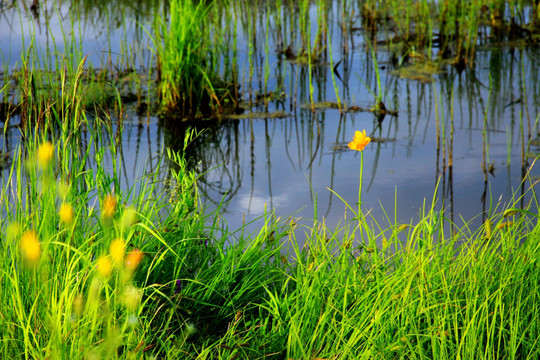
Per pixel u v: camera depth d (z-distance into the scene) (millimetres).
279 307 3600
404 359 3195
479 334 3342
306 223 5238
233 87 8766
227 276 3799
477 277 3459
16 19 11711
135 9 12578
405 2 13008
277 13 11750
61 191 3254
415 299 3311
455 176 6199
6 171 5910
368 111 8188
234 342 3307
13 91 7918
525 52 10266
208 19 9344
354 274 3600
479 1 10820
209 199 5812
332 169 6500
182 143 7219
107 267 2908
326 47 10836
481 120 7719
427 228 3914
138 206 3869
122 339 3010
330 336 3232
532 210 5371
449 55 10281
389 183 6090
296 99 8586
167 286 3730
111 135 3818
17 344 3057
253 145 7207
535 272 3496
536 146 6855
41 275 3139
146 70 9445
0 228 3375
